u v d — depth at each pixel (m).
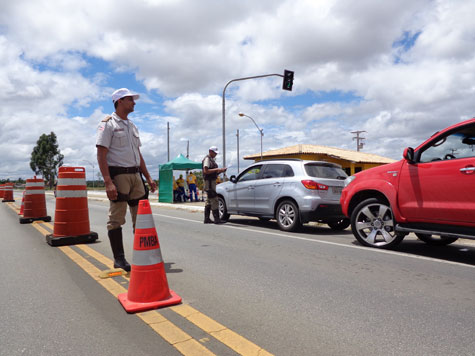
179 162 20.41
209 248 6.09
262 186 8.80
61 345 2.57
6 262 5.03
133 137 4.54
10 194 20.94
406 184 5.46
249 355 2.41
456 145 5.04
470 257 5.40
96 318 3.04
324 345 2.56
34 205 9.68
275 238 7.15
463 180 4.78
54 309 3.25
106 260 5.12
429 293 3.69
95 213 13.02
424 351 2.46
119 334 2.74
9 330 2.82
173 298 3.40
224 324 2.92
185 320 2.99
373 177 6.00
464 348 2.50
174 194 21.20
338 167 8.63
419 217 5.30
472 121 4.91
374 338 2.66
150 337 2.69
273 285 3.98
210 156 9.66
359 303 3.41
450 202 4.92
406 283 4.04
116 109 4.50
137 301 3.27
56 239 6.19
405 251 5.85
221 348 2.51
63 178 6.45
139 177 4.59
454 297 3.57
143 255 3.31
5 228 8.51
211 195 9.57
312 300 3.49
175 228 8.69
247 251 5.83
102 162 4.24
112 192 4.23
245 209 9.31
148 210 3.39
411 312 3.18
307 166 8.17
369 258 5.30
